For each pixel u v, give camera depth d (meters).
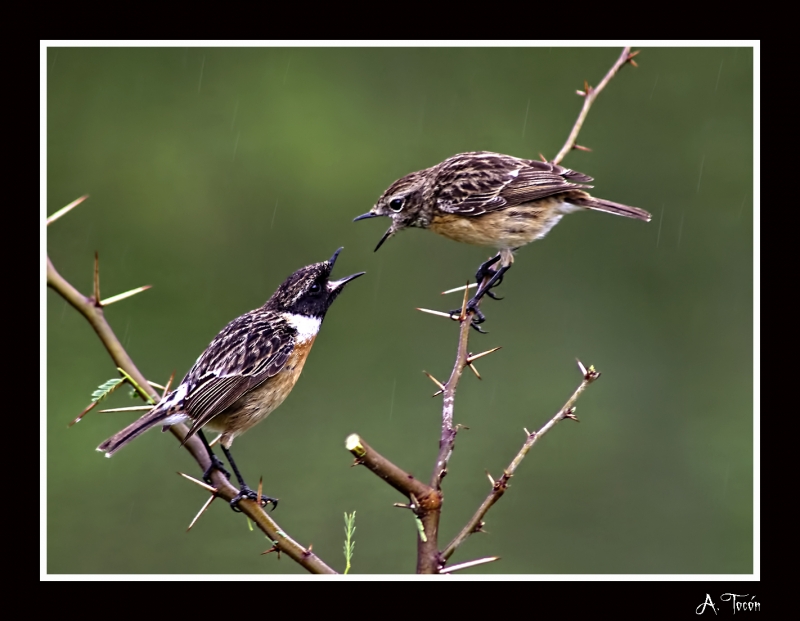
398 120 15.83
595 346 14.70
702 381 14.67
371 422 14.02
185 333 14.38
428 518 6.71
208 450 8.23
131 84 15.57
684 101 15.52
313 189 15.20
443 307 14.85
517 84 15.88
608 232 15.20
